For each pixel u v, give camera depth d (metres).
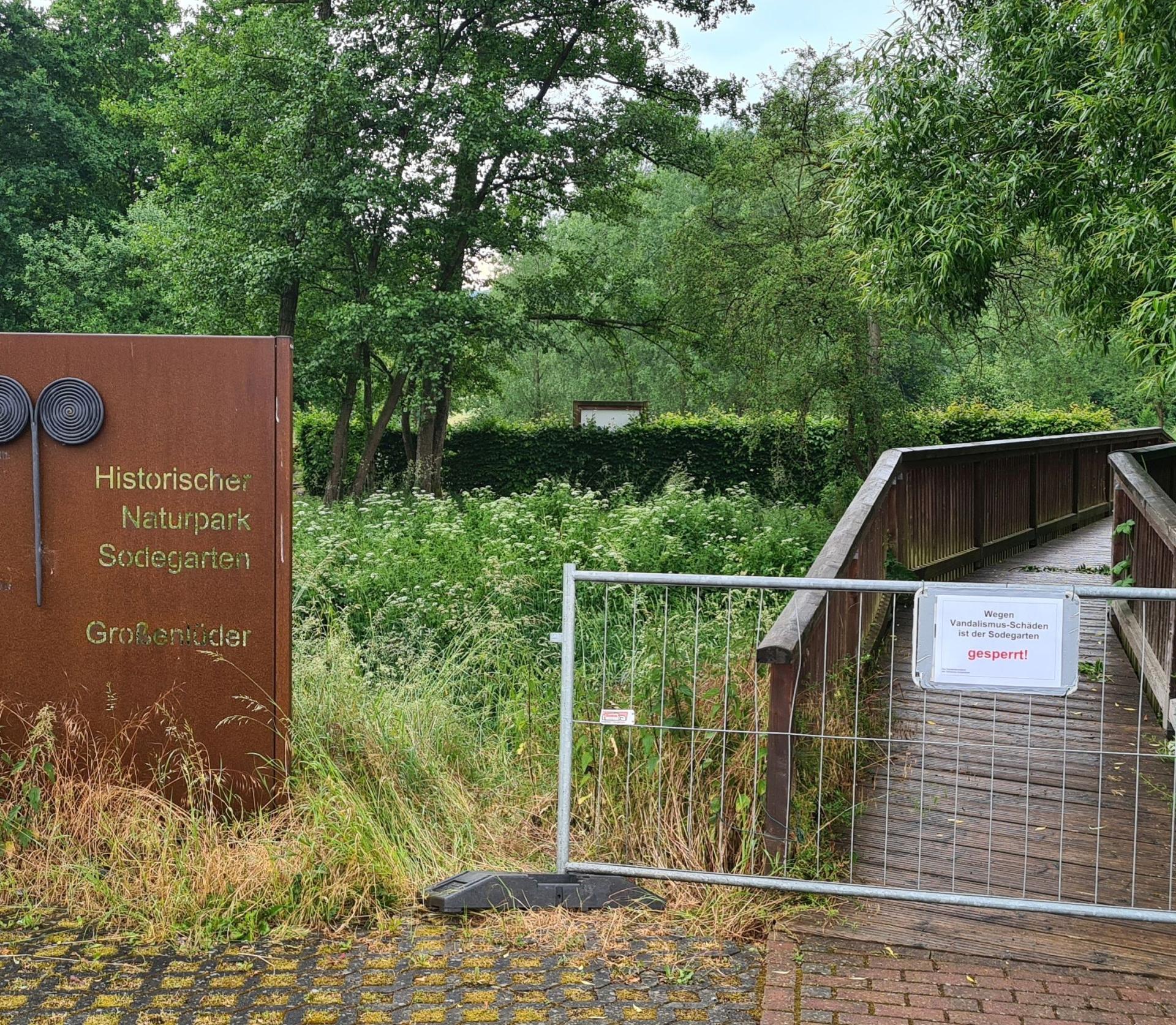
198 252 22.06
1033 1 8.05
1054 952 3.64
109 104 25.19
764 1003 3.30
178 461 4.83
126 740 4.89
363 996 3.40
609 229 43.09
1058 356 24.66
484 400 36.47
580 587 9.78
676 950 3.70
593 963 3.62
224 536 4.84
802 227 18.08
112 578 4.87
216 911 3.93
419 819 4.84
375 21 20.64
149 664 4.88
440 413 25.80
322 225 20.81
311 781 4.95
